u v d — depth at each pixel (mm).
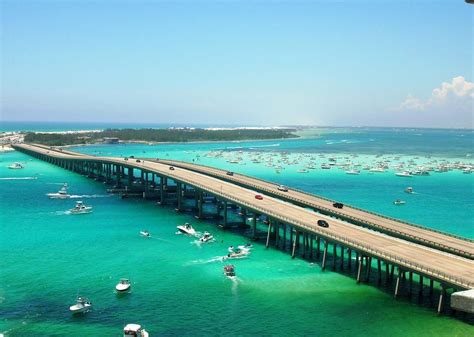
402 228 111562
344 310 79375
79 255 107062
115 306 79312
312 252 110375
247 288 88438
